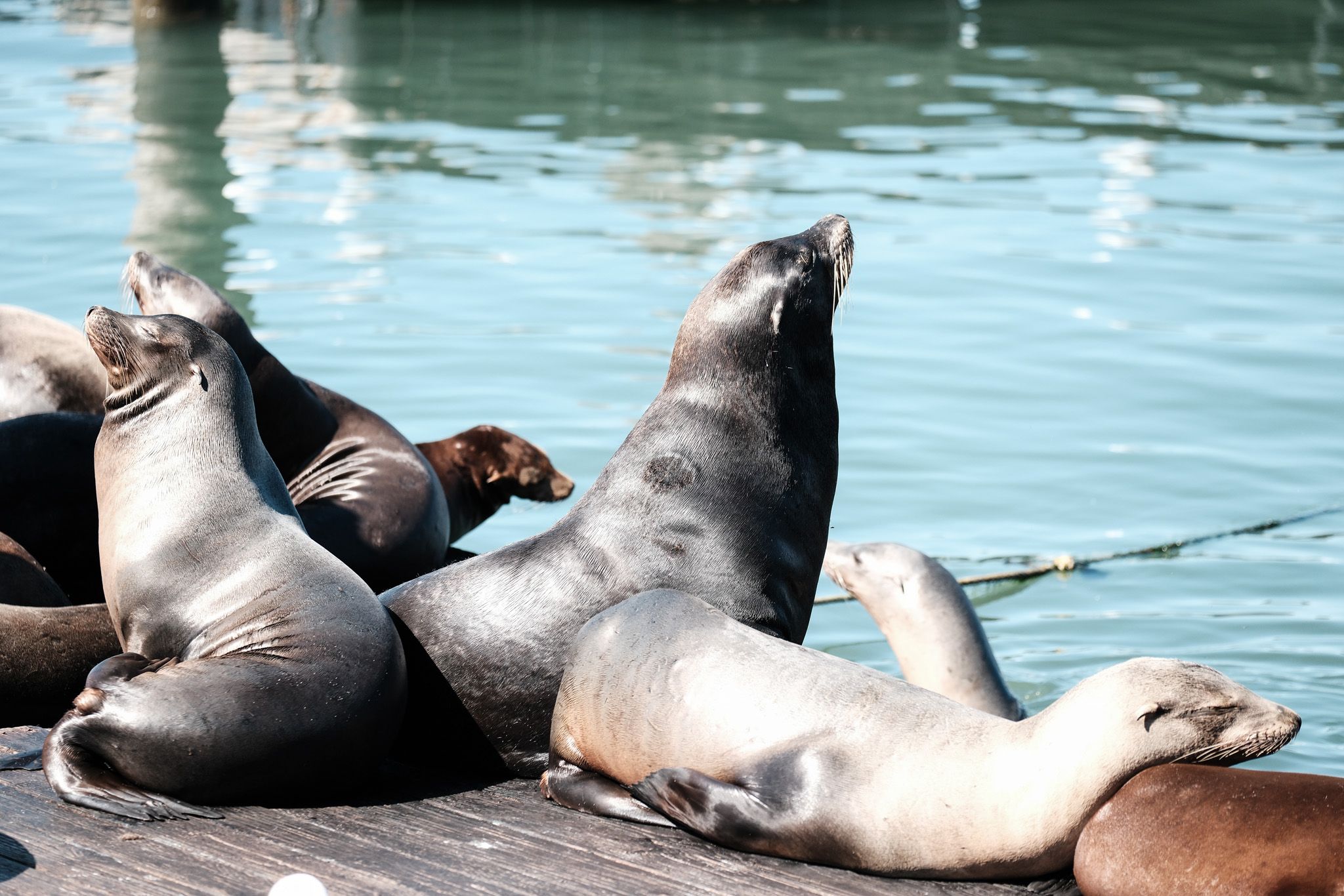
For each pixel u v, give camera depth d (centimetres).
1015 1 7738
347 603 1180
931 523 2258
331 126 4859
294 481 1756
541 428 2525
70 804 1076
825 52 6331
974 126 5003
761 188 4128
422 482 1752
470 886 979
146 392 1262
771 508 1276
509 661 1223
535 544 1261
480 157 4462
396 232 3656
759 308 1302
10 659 1271
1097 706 973
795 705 1050
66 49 6256
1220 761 983
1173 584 2073
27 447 1571
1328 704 1703
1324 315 3183
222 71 5778
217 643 1170
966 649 1709
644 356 2875
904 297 3272
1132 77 5912
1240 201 4094
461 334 2966
